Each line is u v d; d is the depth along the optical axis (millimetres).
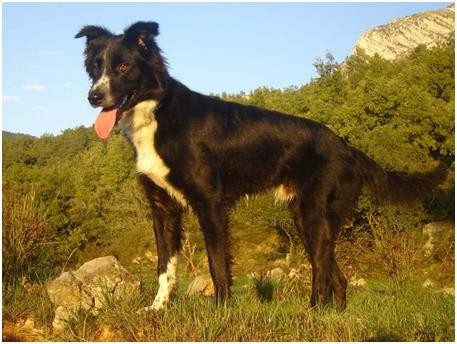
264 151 1537
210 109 1492
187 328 1202
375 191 1650
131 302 1333
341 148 1599
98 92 1393
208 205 1421
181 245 1494
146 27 1430
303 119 1621
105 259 1418
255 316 1256
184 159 1414
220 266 1391
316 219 1547
